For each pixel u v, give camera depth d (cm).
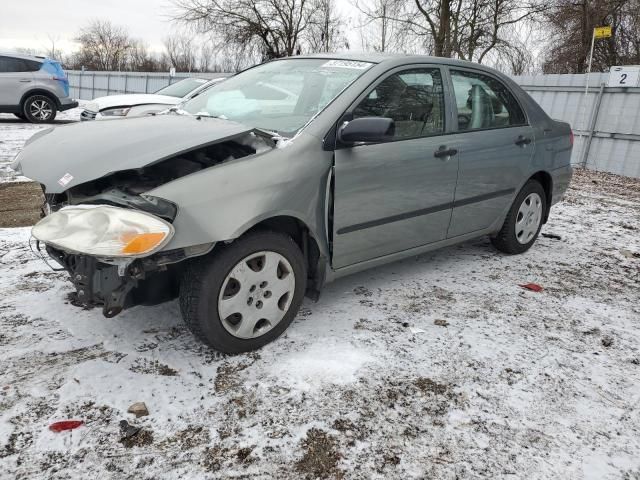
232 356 268
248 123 312
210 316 250
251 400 235
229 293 258
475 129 380
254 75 373
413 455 208
